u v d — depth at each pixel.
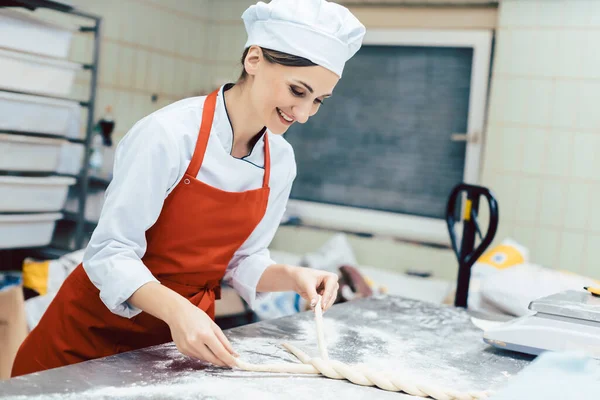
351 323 1.49
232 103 1.34
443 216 3.61
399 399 1.01
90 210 2.96
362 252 3.57
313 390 1.02
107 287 1.15
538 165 3.25
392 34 3.63
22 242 2.57
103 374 1.01
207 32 4.12
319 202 3.96
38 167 2.56
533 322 1.29
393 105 3.70
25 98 2.42
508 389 0.84
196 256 1.36
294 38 1.16
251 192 1.35
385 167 3.75
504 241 3.13
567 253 3.21
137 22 3.60
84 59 3.30
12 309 1.98
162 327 1.38
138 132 1.24
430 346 1.34
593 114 3.13
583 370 0.87
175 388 0.97
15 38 2.35
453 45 3.49
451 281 3.33
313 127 3.95
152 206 1.21
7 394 0.89
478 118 3.45
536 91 3.24
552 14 3.18
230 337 1.29
